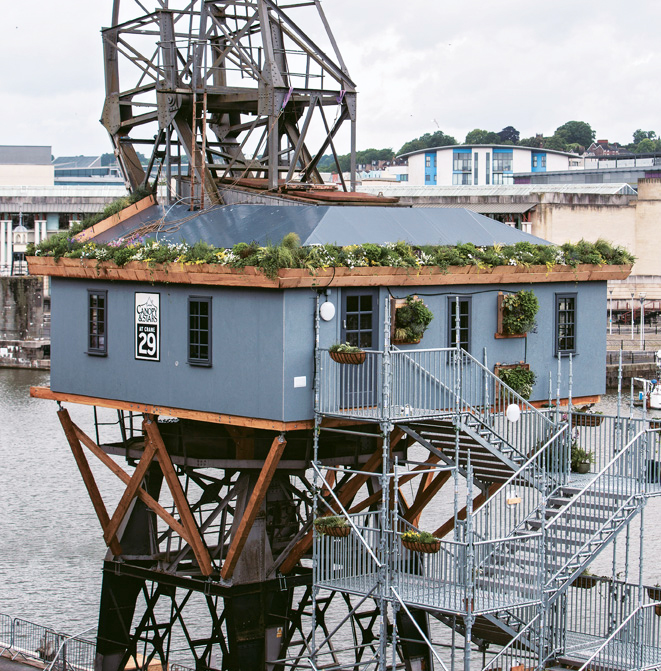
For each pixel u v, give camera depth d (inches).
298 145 1449.3
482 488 1321.4
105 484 2448.3
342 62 1505.9
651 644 1228.5
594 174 6072.8
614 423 1278.3
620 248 1434.5
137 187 1584.6
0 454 2709.2
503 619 1236.5
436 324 1294.3
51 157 6579.7
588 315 1425.9
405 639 1336.1
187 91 1482.5
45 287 4461.1
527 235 1451.8
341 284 1208.2
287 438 1309.1
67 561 1980.8
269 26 1480.1
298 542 1316.4
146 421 1331.2
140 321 1334.9
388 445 1166.3
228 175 1621.6
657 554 1941.4
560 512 1152.2
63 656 1462.8
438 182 6983.3
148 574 1396.4
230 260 1213.7
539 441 1263.5
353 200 1382.9
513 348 1359.5
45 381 3944.4
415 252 1283.2
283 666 1353.3
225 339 1243.8
